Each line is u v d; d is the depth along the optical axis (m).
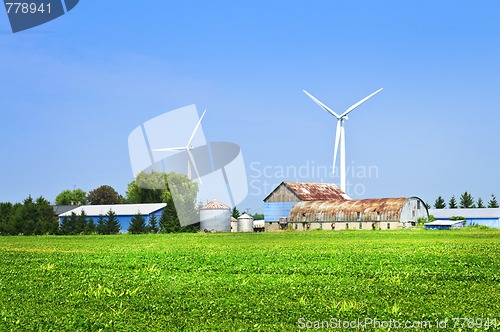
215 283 32.59
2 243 84.69
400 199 132.12
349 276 35.78
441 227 131.75
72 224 133.12
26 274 37.88
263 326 22.20
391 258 46.09
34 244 81.12
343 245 65.38
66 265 44.44
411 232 106.12
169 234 116.88
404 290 29.73
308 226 138.50
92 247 71.25
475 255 48.72
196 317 23.77
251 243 73.19
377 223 130.00
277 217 147.25
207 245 70.31
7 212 148.88
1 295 29.00
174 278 35.03
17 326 22.09
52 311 24.84
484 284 32.00
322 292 29.22
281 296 28.14
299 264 42.31
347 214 134.00
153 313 24.70
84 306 26.16
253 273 37.94
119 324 22.42
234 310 24.88
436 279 33.78
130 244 77.44
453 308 25.11
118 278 35.44
